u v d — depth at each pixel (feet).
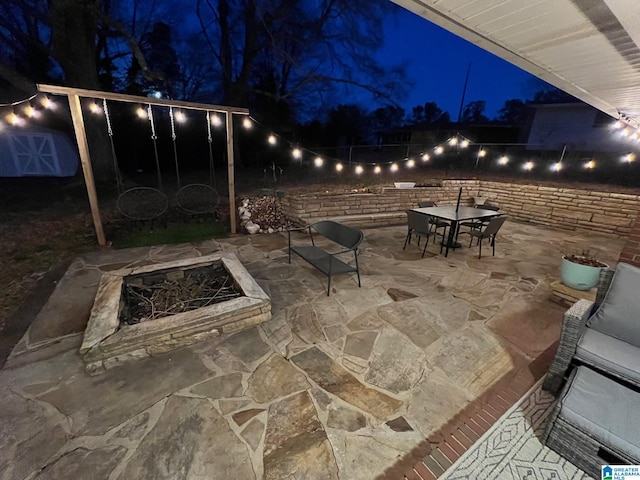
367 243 15.62
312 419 5.30
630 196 16.83
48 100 11.35
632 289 5.67
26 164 22.90
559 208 19.61
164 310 7.93
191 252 13.29
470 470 4.50
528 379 6.37
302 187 24.30
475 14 4.42
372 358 6.88
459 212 14.79
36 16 20.71
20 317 8.14
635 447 3.91
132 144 28.40
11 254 12.21
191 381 6.09
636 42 5.16
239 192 23.38
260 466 4.52
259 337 7.54
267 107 37.40
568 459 4.57
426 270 12.17
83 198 20.29
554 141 33.94
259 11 29.91
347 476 4.42
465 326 8.23
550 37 5.14
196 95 35.35
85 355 6.06
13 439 4.82
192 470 4.44
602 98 9.77
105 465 4.48
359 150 38.60
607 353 5.20
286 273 11.37
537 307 9.33
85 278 10.51
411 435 5.05
